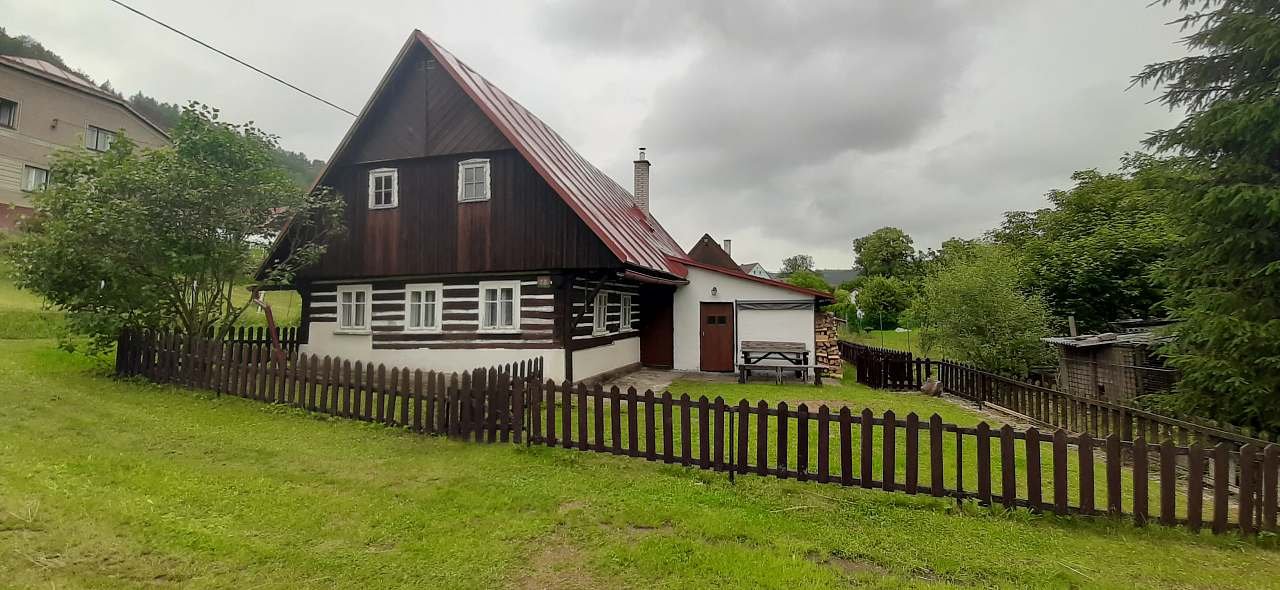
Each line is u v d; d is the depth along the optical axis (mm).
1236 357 7320
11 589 3623
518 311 13344
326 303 15180
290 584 3930
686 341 18438
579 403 7250
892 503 5754
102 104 31922
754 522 5148
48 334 16344
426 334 14078
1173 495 5215
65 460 6176
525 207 12961
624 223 17312
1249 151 7570
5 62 27531
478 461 6926
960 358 15023
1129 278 15453
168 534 4559
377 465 6719
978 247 16750
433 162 13805
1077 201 20188
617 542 4711
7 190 27531
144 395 9938
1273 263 7055
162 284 11141
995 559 4574
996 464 7695
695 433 9000
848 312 46469
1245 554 4832
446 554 4426
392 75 13727
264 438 7770
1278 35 6984
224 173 10914
